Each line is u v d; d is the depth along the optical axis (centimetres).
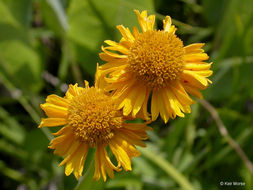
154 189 26
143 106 17
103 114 17
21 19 29
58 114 17
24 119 31
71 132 17
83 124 17
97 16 26
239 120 29
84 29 27
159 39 17
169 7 32
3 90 33
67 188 27
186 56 17
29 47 29
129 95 17
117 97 17
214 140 29
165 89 17
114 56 17
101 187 21
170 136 27
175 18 32
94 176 17
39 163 28
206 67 17
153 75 17
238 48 28
